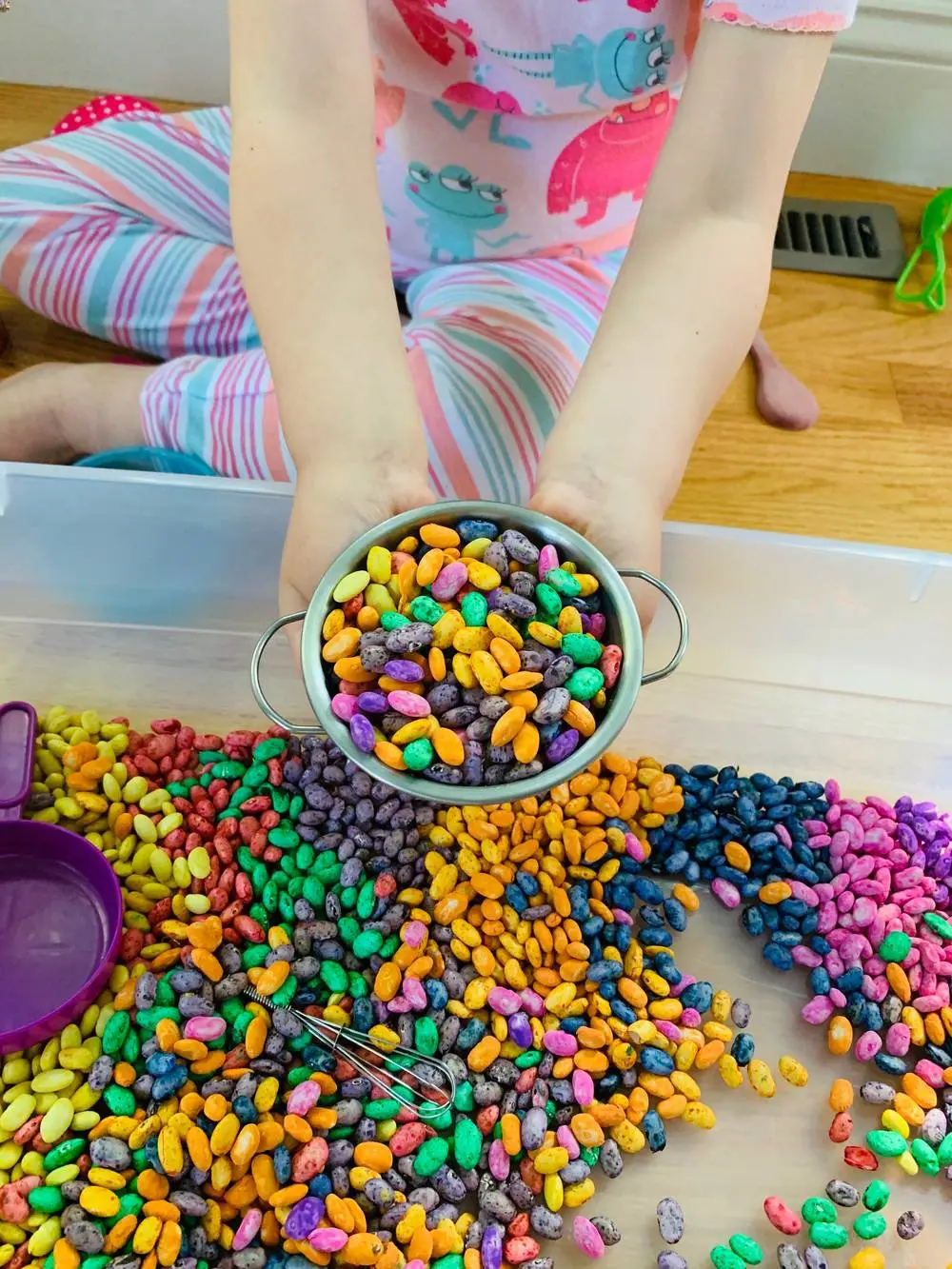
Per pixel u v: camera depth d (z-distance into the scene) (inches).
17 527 22.5
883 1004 20.0
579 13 21.0
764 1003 20.6
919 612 23.1
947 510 29.2
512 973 19.3
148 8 32.5
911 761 23.9
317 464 17.1
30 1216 16.8
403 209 26.0
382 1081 18.2
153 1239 16.6
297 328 17.5
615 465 17.1
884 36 31.9
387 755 15.0
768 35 17.5
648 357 17.6
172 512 22.1
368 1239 16.7
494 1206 17.5
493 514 16.7
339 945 19.3
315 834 20.6
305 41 17.8
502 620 15.8
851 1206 18.6
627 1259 17.9
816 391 31.0
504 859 20.4
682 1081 19.0
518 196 24.9
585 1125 18.1
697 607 23.6
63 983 19.0
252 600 24.0
